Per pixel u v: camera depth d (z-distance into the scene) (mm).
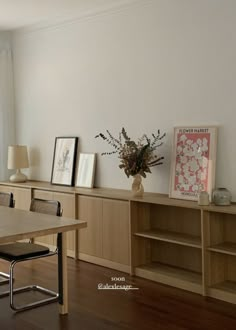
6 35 6281
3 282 4336
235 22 3938
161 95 4570
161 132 4594
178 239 4141
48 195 5336
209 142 4145
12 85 6332
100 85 5184
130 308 3660
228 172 4066
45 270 4715
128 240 4504
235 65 3963
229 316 3475
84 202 4930
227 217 4023
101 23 5117
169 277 4184
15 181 5930
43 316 3535
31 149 6172
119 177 5039
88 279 4383
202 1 4164
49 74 5824
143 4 4664
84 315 3537
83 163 5383
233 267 4023
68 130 5625
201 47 4203
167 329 3258
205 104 4207
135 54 4785
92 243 4887
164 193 4602
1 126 6270
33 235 3178
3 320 3467
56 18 5551
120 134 4992
